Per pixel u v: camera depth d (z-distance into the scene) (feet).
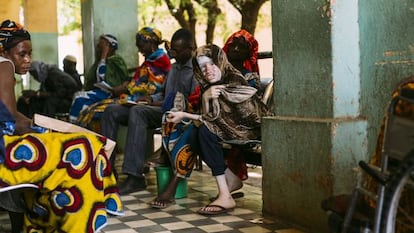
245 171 14.30
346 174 10.58
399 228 7.27
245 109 13.03
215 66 13.09
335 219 7.42
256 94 13.19
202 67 13.14
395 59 10.23
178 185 14.67
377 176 6.32
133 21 22.33
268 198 12.28
